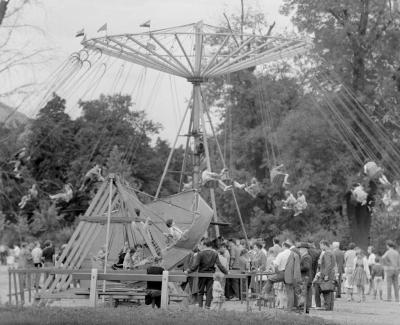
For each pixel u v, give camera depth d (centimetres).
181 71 4438
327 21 6325
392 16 6238
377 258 4122
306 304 2884
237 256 3509
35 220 8038
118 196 3072
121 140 10456
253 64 4494
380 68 6241
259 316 2269
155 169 11056
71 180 9394
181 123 4534
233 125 7400
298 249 2952
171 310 2345
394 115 6119
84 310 2289
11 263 6134
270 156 7212
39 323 2003
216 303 2770
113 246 3434
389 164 5828
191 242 3334
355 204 6375
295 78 7131
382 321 2669
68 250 2959
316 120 6125
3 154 3256
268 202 7250
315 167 6303
